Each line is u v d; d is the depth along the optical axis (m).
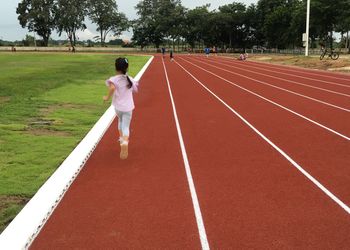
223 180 6.63
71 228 4.97
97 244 4.57
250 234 4.76
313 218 5.18
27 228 4.87
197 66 39.09
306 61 41.38
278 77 26.50
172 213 5.36
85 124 10.89
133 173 7.02
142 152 8.38
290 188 6.26
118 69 7.67
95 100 15.17
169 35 110.06
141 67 36.38
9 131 9.73
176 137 9.69
